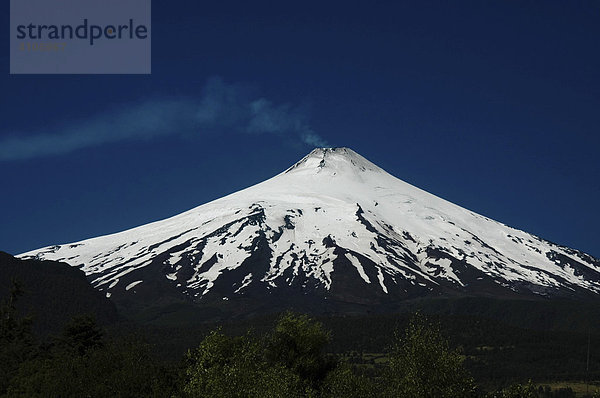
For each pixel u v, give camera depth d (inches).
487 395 2426.2
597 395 2635.3
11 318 4840.1
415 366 2295.8
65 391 3095.5
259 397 2581.2
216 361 2984.7
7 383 3304.6
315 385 3292.3
